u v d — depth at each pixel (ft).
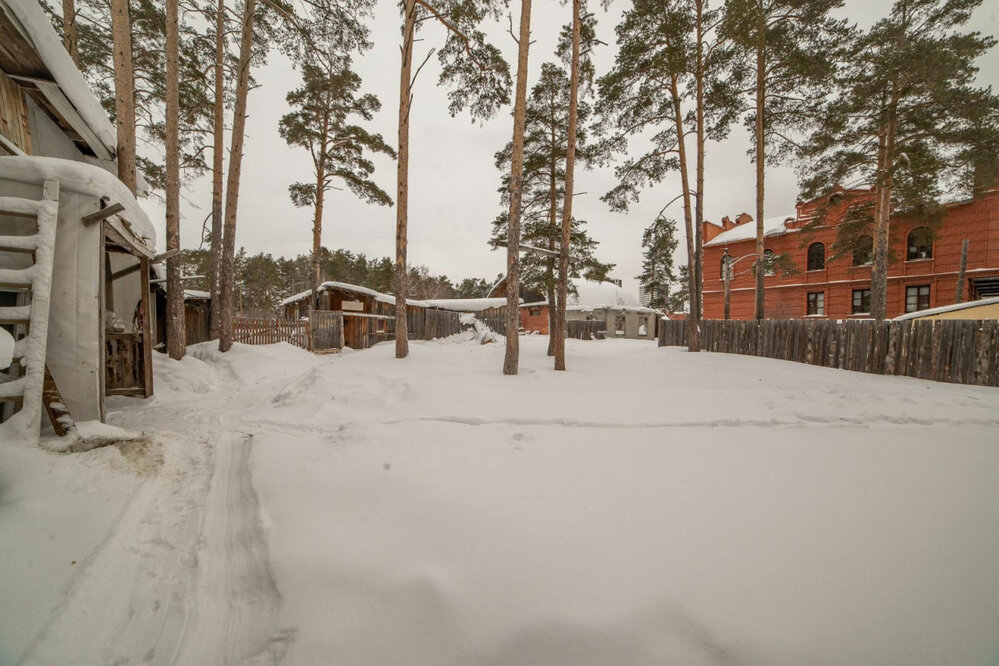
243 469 10.27
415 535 6.88
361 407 15.93
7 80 15.74
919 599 5.09
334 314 45.78
